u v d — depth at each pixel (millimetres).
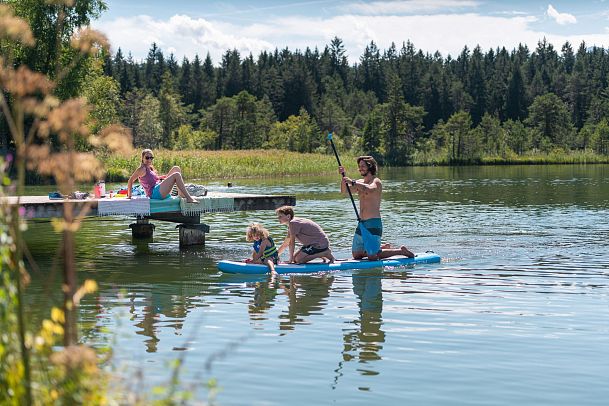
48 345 3521
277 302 8328
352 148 94062
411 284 9375
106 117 43812
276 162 47875
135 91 96375
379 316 7613
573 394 5254
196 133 99938
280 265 10391
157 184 12758
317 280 9719
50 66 33500
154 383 5250
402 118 93250
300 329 7059
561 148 99312
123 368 4426
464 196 25641
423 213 19031
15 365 3424
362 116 119250
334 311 7859
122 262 11438
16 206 3422
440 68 140625
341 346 6461
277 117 122875
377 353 6254
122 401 3865
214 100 130250
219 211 13273
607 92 124625
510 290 8961
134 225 14648
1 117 31844
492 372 5746
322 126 110562
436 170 59812
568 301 8344
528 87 133500
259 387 5348
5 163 3496
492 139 95375
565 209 20047
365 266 10719
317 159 54344
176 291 8977
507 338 6738
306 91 123625
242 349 6336
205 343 6520
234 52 147875
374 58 147250
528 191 28359
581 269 10461
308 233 10828
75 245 13516
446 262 11141
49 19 33375
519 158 88062
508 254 11867
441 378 5594
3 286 3502
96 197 13305
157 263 11312
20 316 3307
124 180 35438
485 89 131000
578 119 127500
